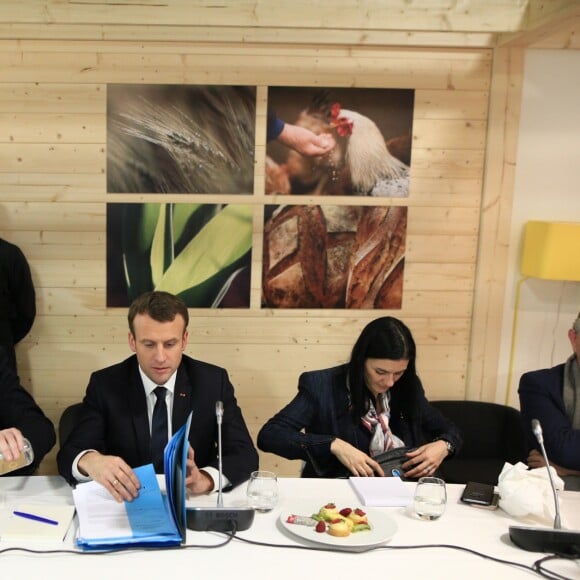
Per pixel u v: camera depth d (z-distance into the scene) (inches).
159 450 80.5
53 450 128.6
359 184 127.3
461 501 75.2
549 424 92.0
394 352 84.4
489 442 121.0
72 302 126.2
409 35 122.6
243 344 129.8
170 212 124.9
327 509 66.6
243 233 126.5
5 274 116.3
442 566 60.6
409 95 125.8
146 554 60.2
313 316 130.2
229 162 124.5
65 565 57.7
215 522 64.8
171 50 121.2
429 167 128.3
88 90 121.2
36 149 122.1
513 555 63.3
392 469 83.9
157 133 122.9
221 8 116.9
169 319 76.4
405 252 130.2
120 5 116.2
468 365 134.4
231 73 122.6
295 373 131.6
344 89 124.5
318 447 85.0
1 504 69.2
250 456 79.8
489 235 130.2
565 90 128.1
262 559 60.2
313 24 118.0
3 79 120.0
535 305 133.8
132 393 81.1
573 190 131.3
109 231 124.6
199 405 82.6
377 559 61.2
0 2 114.7
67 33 118.8
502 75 125.5
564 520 69.5
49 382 127.7
